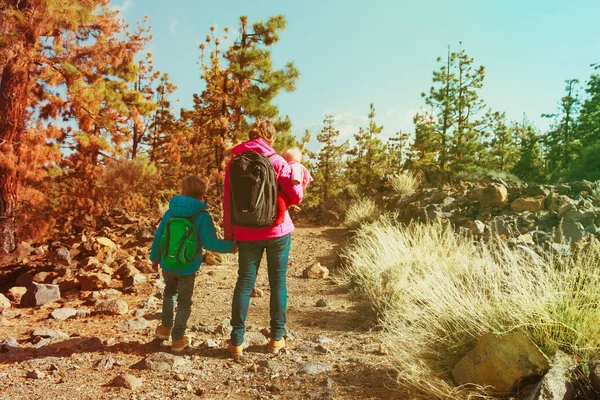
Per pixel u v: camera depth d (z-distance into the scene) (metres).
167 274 4.32
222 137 23.44
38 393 3.29
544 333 3.13
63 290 7.60
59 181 20.08
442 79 37.47
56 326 5.46
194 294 7.20
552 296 3.36
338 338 4.92
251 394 3.34
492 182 11.73
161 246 4.29
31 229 13.09
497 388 2.92
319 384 3.46
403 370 3.45
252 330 5.13
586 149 22.81
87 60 15.67
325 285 7.86
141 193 21.30
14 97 12.89
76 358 4.12
